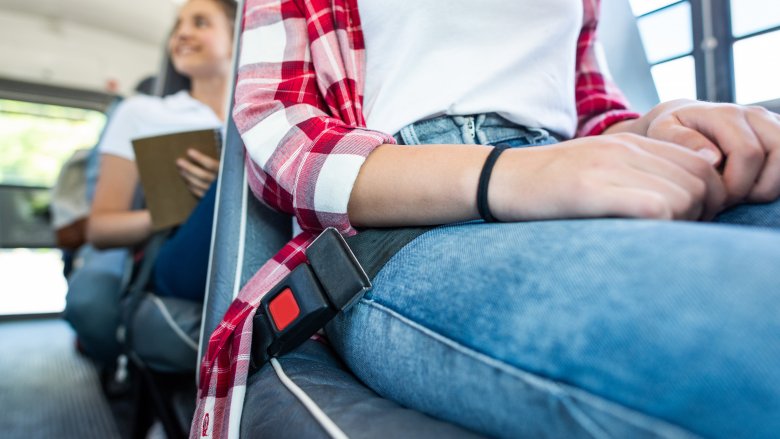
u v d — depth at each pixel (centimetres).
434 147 42
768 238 22
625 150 34
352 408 33
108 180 152
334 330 46
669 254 23
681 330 20
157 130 157
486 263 31
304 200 45
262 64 56
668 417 20
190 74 171
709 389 19
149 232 129
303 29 58
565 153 35
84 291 160
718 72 188
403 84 56
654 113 60
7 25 583
